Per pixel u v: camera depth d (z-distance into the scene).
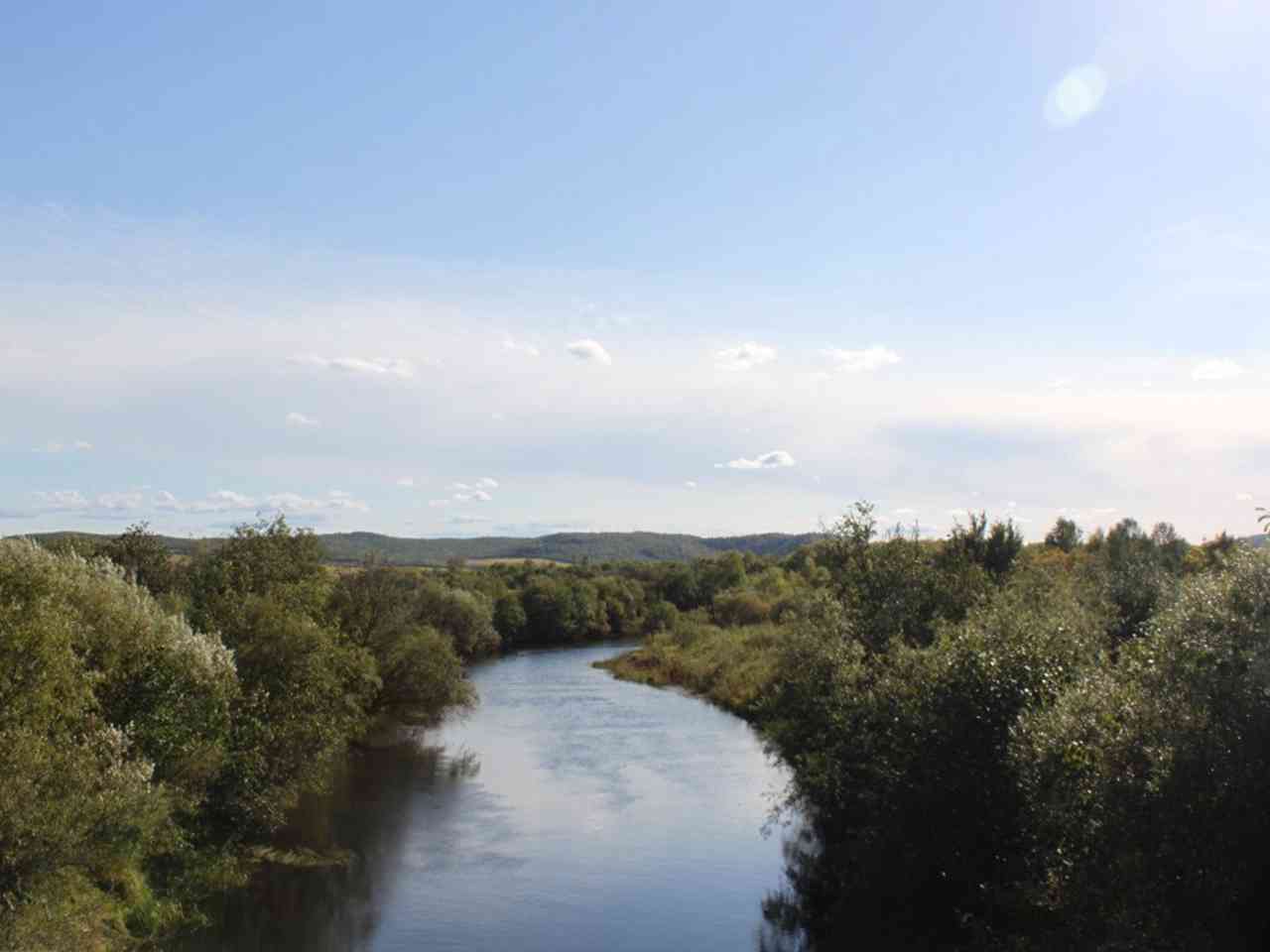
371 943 24.23
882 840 22.12
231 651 30.45
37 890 19.88
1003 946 18.44
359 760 46.09
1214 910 13.66
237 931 24.69
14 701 20.67
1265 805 13.33
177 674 27.77
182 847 27.66
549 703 64.62
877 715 23.50
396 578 57.38
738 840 33.09
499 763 45.53
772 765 41.53
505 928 25.36
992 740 19.97
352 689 42.62
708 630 93.44
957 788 20.28
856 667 27.52
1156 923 14.04
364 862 30.64
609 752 48.03
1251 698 13.41
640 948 24.16
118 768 22.28
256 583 41.94
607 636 124.56
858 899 24.64
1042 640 20.91
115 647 26.69
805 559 115.19
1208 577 16.42
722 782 41.44
